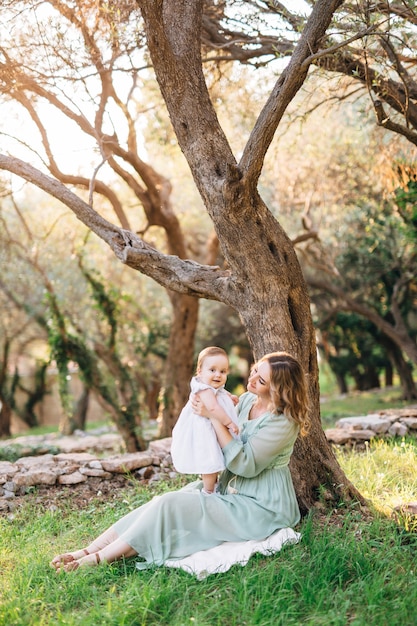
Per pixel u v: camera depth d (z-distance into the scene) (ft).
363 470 19.58
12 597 11.80
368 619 10.78
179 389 37.11
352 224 48.73
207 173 15.38
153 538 13.02
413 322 65.00
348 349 70.69
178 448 13.70
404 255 47.29
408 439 24.99
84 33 20.98
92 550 13.41
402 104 20.98
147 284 58.85
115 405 35.55
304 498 15.39
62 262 49.19
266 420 13.41
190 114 15.47
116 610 11.06
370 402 53.47
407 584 11.85
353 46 20.67
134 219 48.01
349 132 39.60
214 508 13.20
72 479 19.88
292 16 19.85
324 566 12.26
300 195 43.50
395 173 28.27
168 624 10.89
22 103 22.00
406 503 15.30
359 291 55.77
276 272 15.47
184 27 15.72
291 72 13.84
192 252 45.73
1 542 15.31
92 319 50.44
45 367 71.46
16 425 79.82
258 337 15.65
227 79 28.66
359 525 14.47
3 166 17.17
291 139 38.93
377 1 17.33
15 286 56.39
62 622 10.69
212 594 11.74
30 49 20.97
